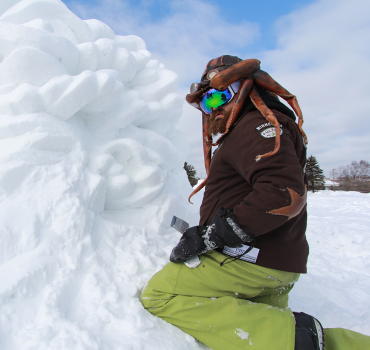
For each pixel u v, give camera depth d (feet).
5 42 5.19
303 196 3.13
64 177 5.04
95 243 4.86
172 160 8.83
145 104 7.13
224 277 3.71
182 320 3.71
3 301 3.30
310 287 6.53
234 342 3.35
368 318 5.53
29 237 4.10
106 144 6.34
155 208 6.70
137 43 9.41
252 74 3.92
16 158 4.76
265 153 3.20
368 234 12.82
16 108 5.10
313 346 3.14
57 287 3.76
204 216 4.10
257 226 3.17
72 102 5.38
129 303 4.01
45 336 3.09
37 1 6.28
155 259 5.24
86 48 6.33
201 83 4.33
